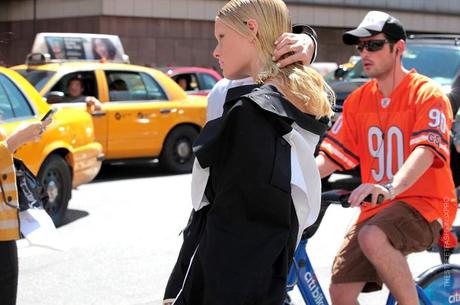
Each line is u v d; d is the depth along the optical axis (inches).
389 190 130.0
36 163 296.4
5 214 142.6
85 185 430.3
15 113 290.4
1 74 293.7
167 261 265.1
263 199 89.0
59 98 369.7
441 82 389.1
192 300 92.6
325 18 1067.3
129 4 921.5
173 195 397.1
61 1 943.7
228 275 88.8
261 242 89.5
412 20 1166.3
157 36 949.2
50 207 310.2
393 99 145.9
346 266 142.8
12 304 147.7
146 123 453.7
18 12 998.4
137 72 458.9
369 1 1110.4
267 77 93.9
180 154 476.7
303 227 95.4
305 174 94.3
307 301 136.3
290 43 94.0
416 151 136.7
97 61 461.1
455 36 439.5
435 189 142.4
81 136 331.3
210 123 91.4
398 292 135.3
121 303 221.5
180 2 964.0
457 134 339.9
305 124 93.0
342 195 128.4
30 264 258.2
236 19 94.4
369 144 148.8
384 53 145.8
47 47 464.8
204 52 991.6
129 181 446.9
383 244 135.3
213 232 90.4
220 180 89.9
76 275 247.4
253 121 88.9
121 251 277.6
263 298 89.7
